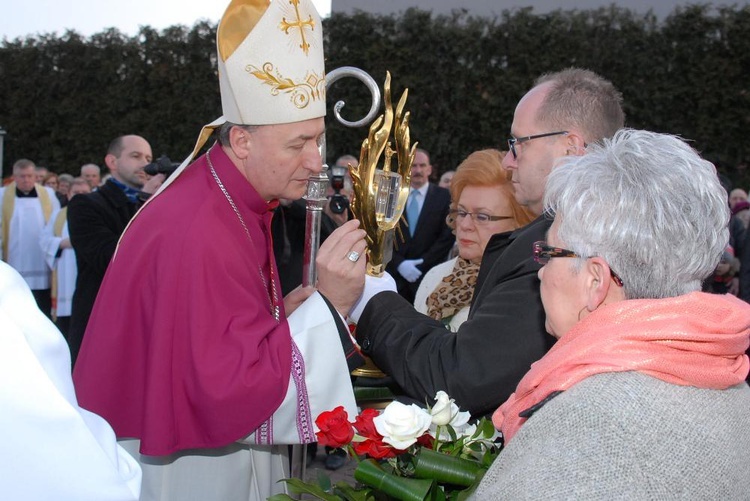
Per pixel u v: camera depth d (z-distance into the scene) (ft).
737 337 3.80
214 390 5.84
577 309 4.19
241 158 6.54
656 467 3.41
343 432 5.13
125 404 6.29
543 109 6.38
